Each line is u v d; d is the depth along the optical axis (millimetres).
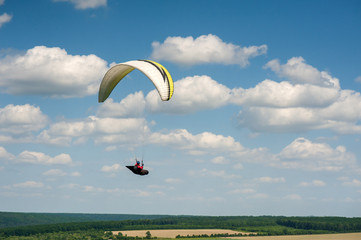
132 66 42906
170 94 41719
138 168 38688
